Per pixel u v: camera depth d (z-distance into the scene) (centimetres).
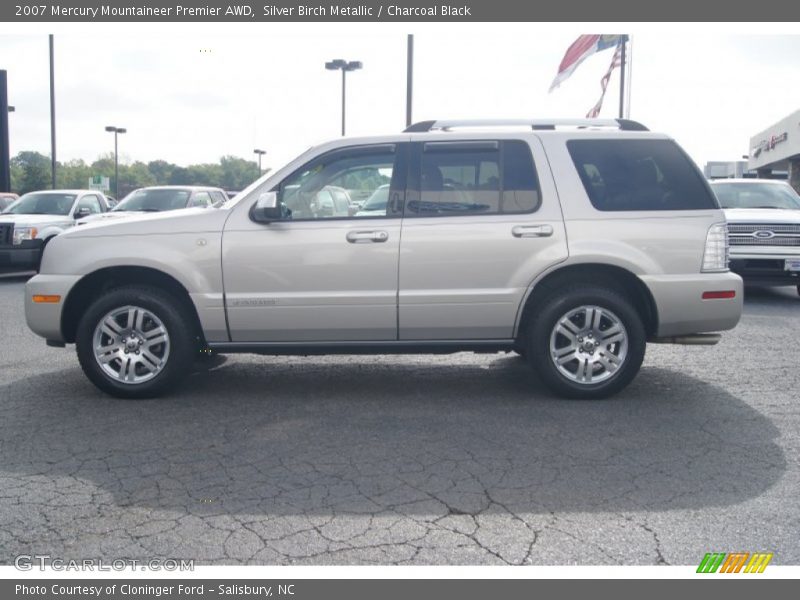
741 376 698
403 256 595
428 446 508
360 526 390
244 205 608
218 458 488
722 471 463
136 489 439
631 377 608
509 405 604
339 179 612
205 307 602
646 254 595
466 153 608
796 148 3228
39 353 808
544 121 628
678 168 611
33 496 429
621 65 2055
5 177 2638
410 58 1892
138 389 617
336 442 518
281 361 770
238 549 368
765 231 1095
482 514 403
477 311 601
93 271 609
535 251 594
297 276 599
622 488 437
